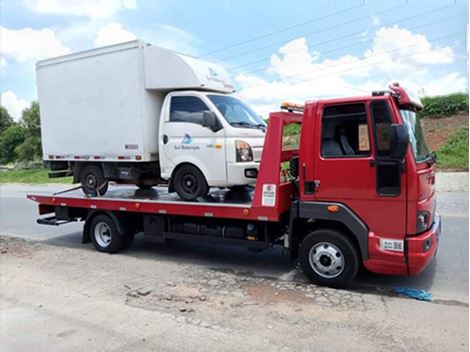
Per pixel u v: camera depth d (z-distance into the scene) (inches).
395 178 180.5
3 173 1418.6
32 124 1845.5
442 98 922.7
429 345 141.2
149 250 294.7
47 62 314.5
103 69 285.0
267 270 237.9
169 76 262.2
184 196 260.7
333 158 193.3
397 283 205.3
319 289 199.5
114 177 300.7
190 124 255.3
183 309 177.6
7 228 410.3
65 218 325.4
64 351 144.1
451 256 246.1
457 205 406.6
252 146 248.4
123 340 150.6
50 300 195.6
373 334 150.1
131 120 275.3
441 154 726.5
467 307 174.6
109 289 209.3
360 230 189.3
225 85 281.3
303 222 212.7
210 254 277.7
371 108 183.2
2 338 156.3
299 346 142.1
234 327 158.7
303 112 207.9
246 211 220.5
